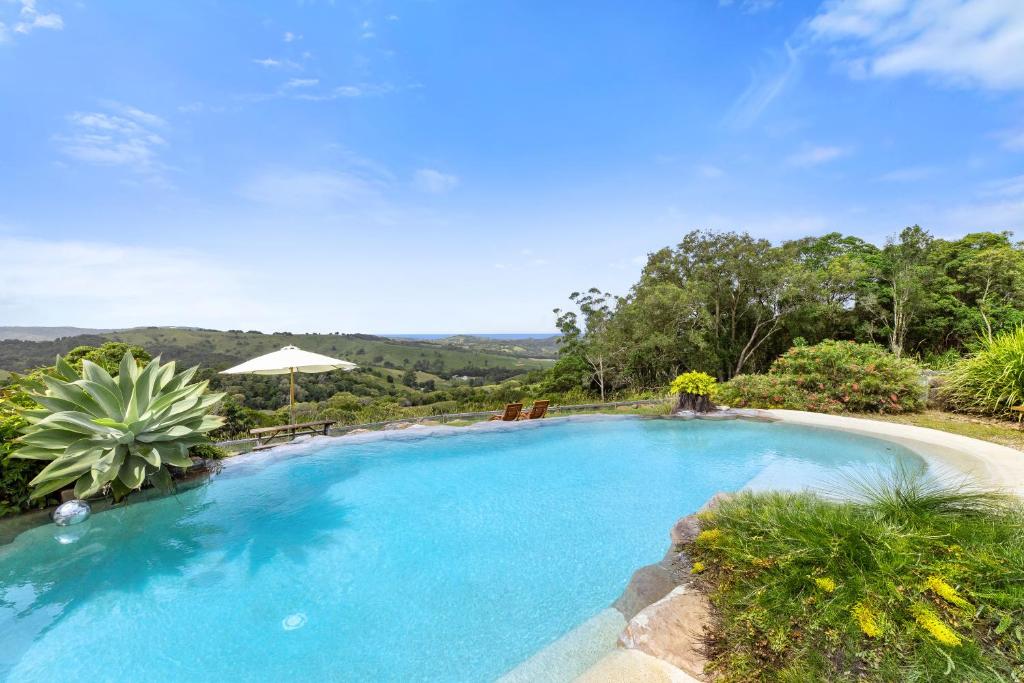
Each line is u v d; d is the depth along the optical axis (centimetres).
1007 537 287
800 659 231
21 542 458
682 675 233
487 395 1833
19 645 310
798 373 1163
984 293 2084
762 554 320
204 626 329
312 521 513
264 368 866
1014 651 216
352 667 285
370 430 945
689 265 2041
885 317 2078
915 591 250
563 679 253
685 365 1908
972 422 860
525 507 549
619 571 397
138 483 532
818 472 642
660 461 736
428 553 435
